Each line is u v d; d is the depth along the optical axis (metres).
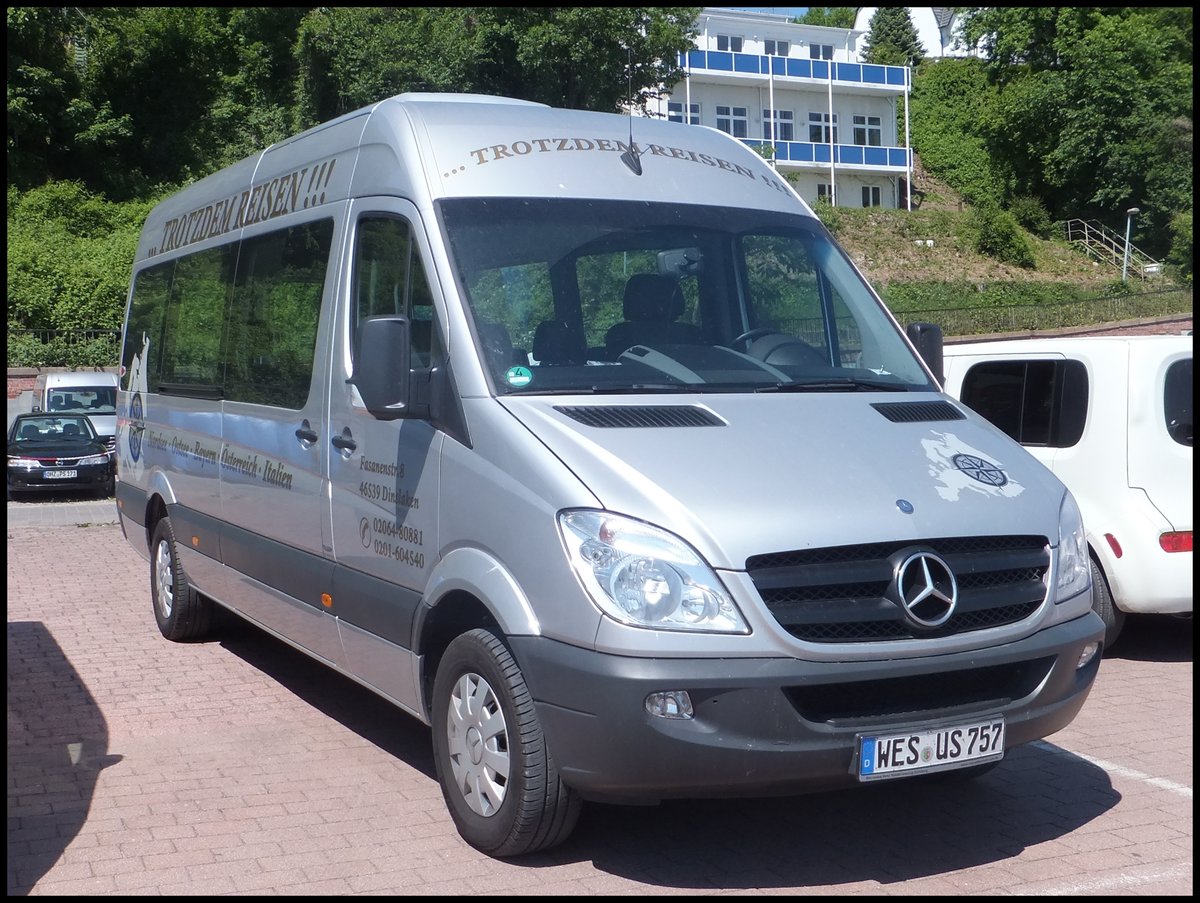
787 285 5.91
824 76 71.31
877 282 55.72
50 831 5.25
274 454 6.69
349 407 5.84
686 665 4.21
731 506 4.41
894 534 4.48
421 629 5.19
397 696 5.54
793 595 4.34
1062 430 8.48
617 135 6.19
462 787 4.98
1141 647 8.74
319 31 43.38
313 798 5.63
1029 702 4.71
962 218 64.94
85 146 43.66
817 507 4.48
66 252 34.84
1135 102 66.00
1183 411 8.11
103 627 9.62
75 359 30.83
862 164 71.44
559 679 4.38
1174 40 66.25
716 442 4.75
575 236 5.55
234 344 7.51
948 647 4.46
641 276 5.57
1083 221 67.88
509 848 4.77
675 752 4.21
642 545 4.30
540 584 4.48
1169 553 7.96
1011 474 5.10
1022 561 4.75
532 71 40.56
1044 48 71.25
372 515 5.62
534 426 4.75
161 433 8.84
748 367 5.44
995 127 71.69
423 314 5.35
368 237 5.92
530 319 5.23
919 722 4.46
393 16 42.28
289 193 7.00
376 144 6.04
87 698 7.48
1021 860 4.90
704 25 72.44
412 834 5.16
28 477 20.23
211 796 5.68
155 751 6.41
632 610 4.25
